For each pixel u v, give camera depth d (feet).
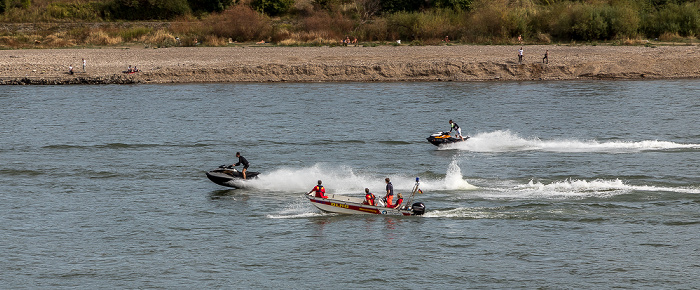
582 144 267.39
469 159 246.27
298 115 336.70
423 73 467.11
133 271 148.36
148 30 609.01
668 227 169.58
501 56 492.95
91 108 357.61
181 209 190.60
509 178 218.18
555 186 206.69
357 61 485.97
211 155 255.29
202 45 570.05
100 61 501.15
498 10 583.17
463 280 143.33
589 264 149.89
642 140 272.92
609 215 178.81
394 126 308.81
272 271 148.66
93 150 263.08
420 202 183.11
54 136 287.89
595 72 460.96
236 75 468.75
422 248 160.15
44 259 154.71
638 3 617.21
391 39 592.60
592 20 564.71
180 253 158.40
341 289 140.05
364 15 653.30
